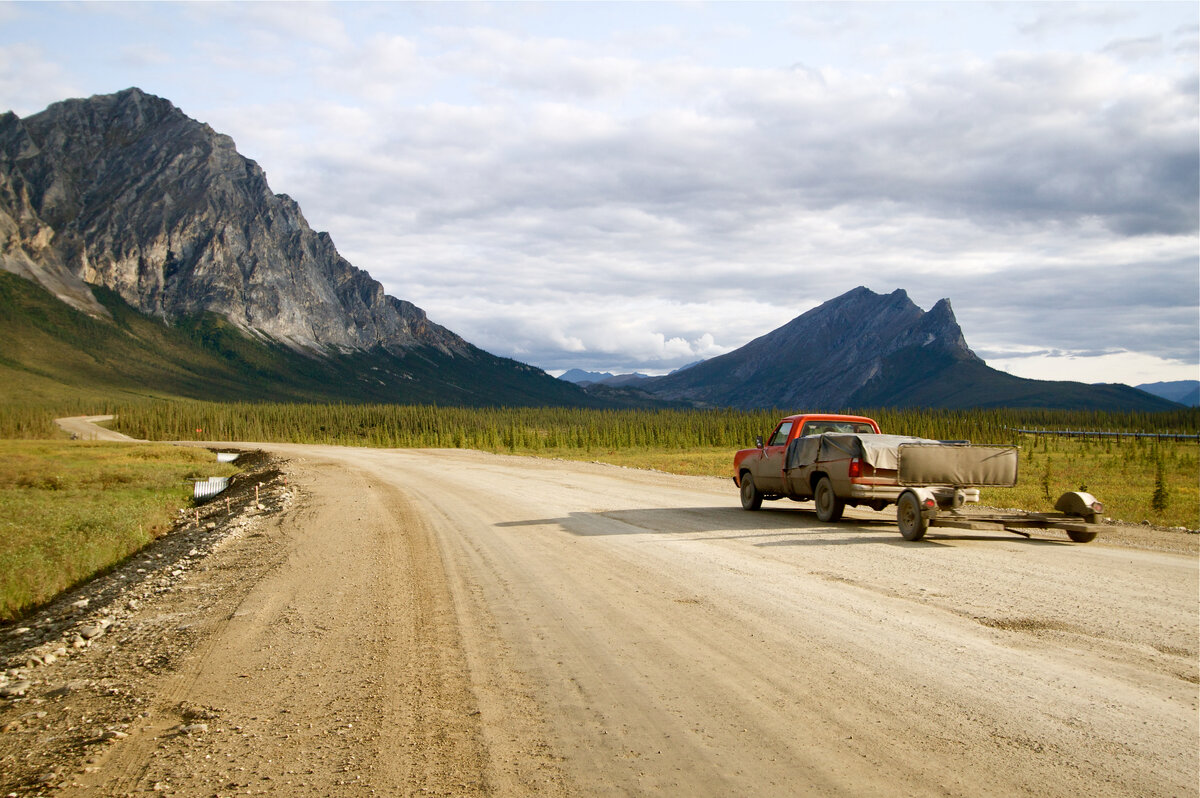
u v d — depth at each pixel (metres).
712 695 4.86
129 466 55.97
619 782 3.67
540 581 8.74
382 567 10.20
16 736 4.80
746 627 6.48
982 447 12.13
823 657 5.61
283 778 3.85
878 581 8.36
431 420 169.50
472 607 7.60
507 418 195.38
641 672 5.36
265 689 5.33
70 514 27.47
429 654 6.01
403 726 4.51
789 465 14.50
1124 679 5.11
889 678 5.13
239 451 77.69
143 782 3.87
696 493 20.42
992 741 4.09
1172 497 22.83
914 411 146.50
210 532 19.45
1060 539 12.06
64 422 180.38
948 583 8.25
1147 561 9.75
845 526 13.18
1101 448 61.88
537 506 17.20
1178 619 6.69
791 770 3.76
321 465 42.84
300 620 7.40
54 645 7.62
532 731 4.36
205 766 4.04
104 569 17.45
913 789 3.55
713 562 9.59
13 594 13.53
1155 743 4.07
